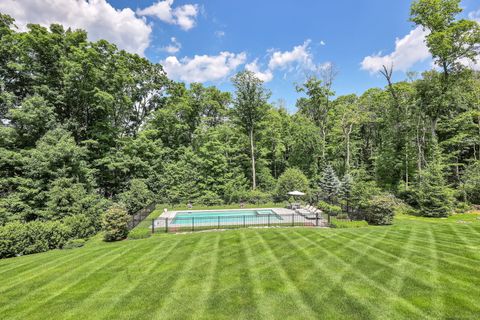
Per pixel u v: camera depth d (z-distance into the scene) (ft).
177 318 15.44
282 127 110.42
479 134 74.02
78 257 29.35
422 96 72.69
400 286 18.42
